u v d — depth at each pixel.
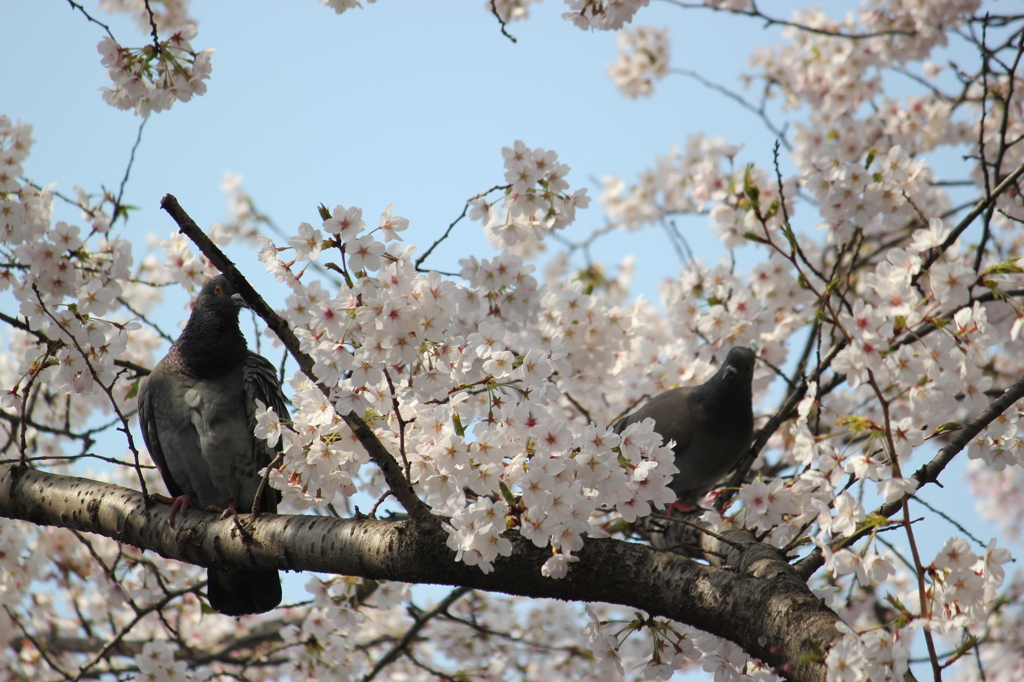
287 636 11.03
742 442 10.53
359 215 5.70
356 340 5.83
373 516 6.37
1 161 8.80
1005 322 11.70
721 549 7.35
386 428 6.40
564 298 10.51
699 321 10.99
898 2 13.83
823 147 14.29
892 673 4.39
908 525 4.88
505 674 12.93
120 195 9.85
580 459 5.64
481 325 6.12
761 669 6.15
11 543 11.25
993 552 4.86
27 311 7.05
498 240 9.70
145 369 10.31
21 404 7.59
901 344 5.40
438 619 13.44
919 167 9.20
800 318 11.69
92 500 7.61
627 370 12.12
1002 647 12.98
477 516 5.41
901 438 5.07
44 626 14.22
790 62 15.75
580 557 5.83
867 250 13.61
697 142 15.56
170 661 9.48
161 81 8.61
